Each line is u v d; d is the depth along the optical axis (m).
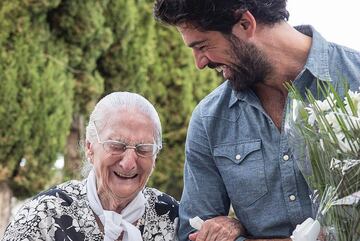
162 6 2.67
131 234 3.02
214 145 2.90
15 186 7.57
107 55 8.36
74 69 7.96
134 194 3.02
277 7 2.66
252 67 2.66
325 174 2.31
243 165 2.82
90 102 8.02
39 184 7.54
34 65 7.46
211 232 2.88
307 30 2.80
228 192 2.88
